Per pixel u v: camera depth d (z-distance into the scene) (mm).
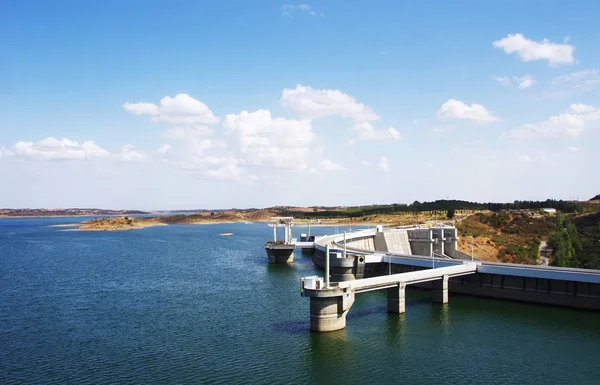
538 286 94812
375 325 78688
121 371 59188
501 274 98875
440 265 108000
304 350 66438
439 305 93875
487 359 63562
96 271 143125
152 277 130875
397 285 85875
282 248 161375
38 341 71312
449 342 70250
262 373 58594
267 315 85688
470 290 104375
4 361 62844
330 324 74375
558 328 77250
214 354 65062
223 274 136000
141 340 71438
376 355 64750
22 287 116125
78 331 76500
